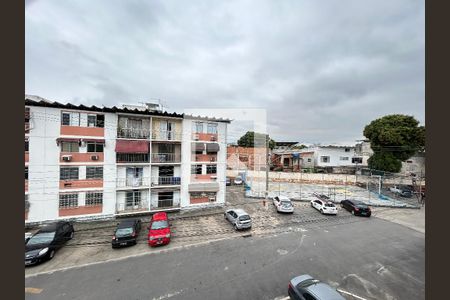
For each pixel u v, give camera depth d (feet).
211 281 32.45
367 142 142.92
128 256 40.34
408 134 102.01
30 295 29.27
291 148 187.32
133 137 64.23
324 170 136.05
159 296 29.12
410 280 32.99
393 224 59.67
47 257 38.34
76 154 57.06
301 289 26.61
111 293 29.71
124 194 63.62
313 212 70.03
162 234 45.60
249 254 41.22
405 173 115.24
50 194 54.80
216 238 49.01
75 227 54.54
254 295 29.30
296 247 44.39
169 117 67.36
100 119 60.18
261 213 68.18
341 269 36.06
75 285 31.53
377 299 28.76
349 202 72.33
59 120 55.67
